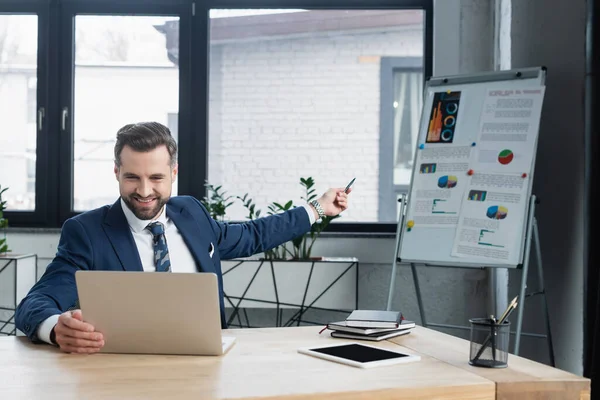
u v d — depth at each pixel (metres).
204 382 1.36
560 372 1.46
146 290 1.58
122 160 2.01
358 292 3.79
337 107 4.27
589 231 2.78
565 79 3.29
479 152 3.22
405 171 4.27
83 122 4.03
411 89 4.31
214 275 1.56
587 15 2.88
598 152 2.78
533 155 3.08
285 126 4.25
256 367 1.49
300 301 3.48
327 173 4.24
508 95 3.23
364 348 1.67
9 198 4.02
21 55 4.01
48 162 3.98
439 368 1.49
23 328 1.77
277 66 4.27
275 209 4.02
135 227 2.12
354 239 3.79
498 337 1.51
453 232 3.18
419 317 3.78
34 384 1.34
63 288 1.90
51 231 3.81
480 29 3.76
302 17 4.25
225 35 4.23
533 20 3.35
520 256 2.97
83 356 1.60
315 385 1.33
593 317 2.74
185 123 3.98
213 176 4.20
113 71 4.03
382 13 4.27
